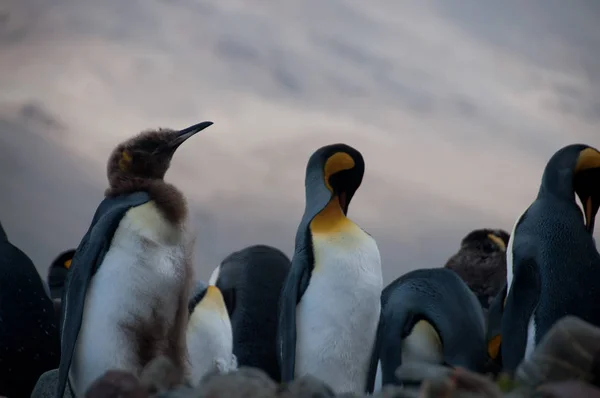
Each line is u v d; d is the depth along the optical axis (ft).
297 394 22.15
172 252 27.89
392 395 21.62
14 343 31.55
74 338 27.43
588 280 29.27
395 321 31.04
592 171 30.53
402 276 33.01
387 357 30.81
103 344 27.55
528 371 22.58
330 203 31.48
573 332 22.40
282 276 39.50
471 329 30.81
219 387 21.43
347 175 31.99
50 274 44.93
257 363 38.11
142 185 28.86
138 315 27.55
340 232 30.91
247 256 39.86
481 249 35.47
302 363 30.40
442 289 31.42
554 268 29.32
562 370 22.27
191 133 30.86
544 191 30.78
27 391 32.01
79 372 28.14
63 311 28.86
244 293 38.83
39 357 32.01
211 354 33.37
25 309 31.78
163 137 30.58
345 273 30.35
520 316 29.40
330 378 30.35
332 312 30.25
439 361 30.81
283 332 30.42
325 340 30.22
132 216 27.81
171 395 21.97
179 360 28.22
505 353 29.45
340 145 32.30
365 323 30.48
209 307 33.73
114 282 27.50
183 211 28.48
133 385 21.62
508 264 30.42
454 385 20.66
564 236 29.60
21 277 31.86
